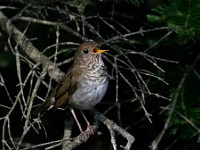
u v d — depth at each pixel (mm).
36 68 5555
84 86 5641
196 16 5156
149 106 6480
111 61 5973
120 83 6695
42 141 7160
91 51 5660
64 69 6879
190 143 6277
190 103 5688
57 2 5879
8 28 5965
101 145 7281
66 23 6277
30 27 6785
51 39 6656
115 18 6641
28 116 4996
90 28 5719
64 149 5113
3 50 7039
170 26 5156
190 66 5938
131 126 6785
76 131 7047
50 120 7176
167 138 6488
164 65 6199
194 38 5703
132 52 5438
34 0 5785
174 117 5582
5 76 7102
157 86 6223
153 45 5531
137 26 6598
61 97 5785
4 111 7156
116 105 6375
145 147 6906
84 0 5496
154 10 5285
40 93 6910
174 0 5285
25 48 5809
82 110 6227
